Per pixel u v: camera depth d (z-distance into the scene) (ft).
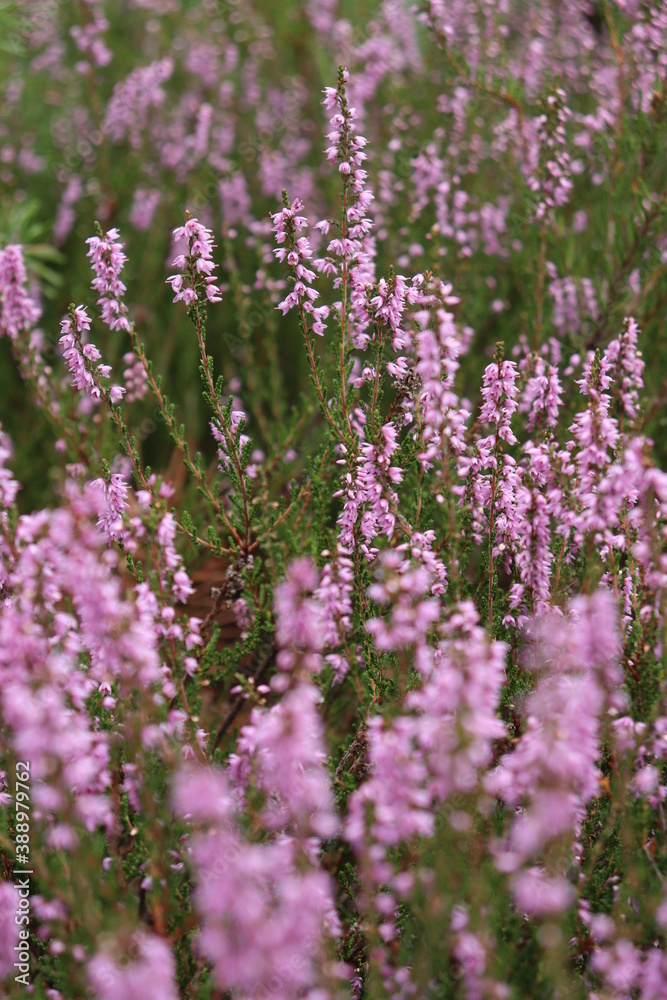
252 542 10.69
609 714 7.13
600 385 8.38
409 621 6.28
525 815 6.57
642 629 7.77
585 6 19.03
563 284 14.40
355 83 17.75
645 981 6.10
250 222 18.19
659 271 13.42
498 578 9.46
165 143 21.29
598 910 7.41
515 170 15.24
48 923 7.07
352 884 7.91
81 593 6.12
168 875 7.19
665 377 13.53
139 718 6.74
